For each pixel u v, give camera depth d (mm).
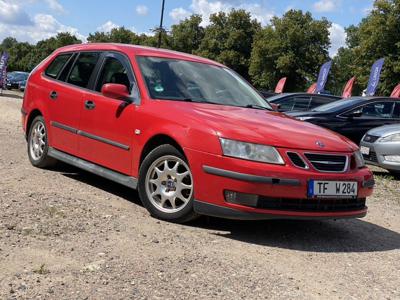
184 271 3809
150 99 5523
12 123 13453
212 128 4812
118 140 5688
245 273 3918
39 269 3555
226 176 4621
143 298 3289
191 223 5168
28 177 6434
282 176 4574
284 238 5066
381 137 9867
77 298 3193
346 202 4984
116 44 6523
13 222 4438
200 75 6230
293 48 61094
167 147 5086
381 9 49281
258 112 5680
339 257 4652
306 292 3709
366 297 3771
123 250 4102
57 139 6750
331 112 11766
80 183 6438
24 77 43938
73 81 6711
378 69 27750
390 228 6074
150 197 5207
